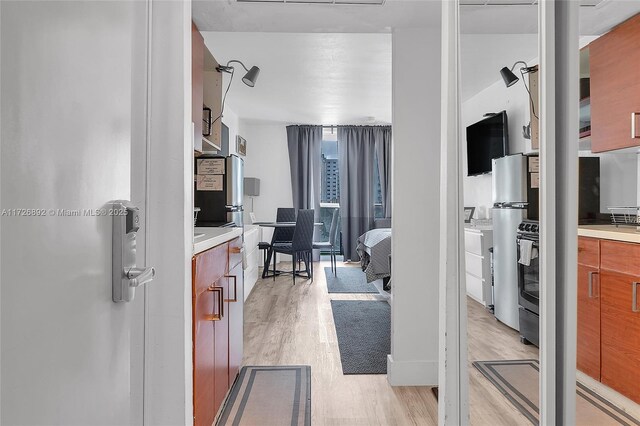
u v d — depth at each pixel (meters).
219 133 2.73
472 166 1.38
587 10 0.89
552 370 0.99
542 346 1.00
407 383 2.35
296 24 2.33
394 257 2.37
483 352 1.30
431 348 2.37
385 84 4.61
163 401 1.18
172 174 1.18
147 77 1.17
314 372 2.54
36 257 0.54
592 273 0.87
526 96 1.10
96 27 0.67
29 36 0.52
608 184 0.81
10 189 0.49
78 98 0.62
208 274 1.72
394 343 2.37
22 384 0.52
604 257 0.83
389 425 1.93
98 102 0.68
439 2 2.05
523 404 1.10
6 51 0.48
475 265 1.35
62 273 0.59
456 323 1.47
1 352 0.48
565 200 0.97
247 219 6.83
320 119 6.48
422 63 2.36
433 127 2.36
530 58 1.08
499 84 1.22
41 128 0.54
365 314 3.88
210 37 3.35
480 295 1.31
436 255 2.37
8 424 0.50
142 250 1.17
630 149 0.75
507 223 1.19
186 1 1.19
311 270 5.50
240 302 2.51
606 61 0.81
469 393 1.39
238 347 2.46
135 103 1.14
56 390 0.58
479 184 1.35
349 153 6.98
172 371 1.18
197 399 1.56
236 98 5.22
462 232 1.45
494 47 1.24
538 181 1.05
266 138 6.97
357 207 6.96
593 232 0.86
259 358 2.78
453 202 1.50
